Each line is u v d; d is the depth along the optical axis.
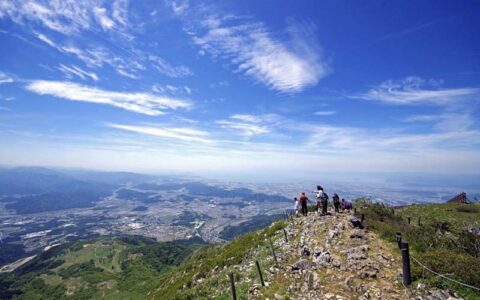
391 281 14.37
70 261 172.38
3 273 181.62
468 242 17.25
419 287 13.17
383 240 19.73
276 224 31.77
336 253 18.59
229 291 18.19
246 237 33.44
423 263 14.55
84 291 124.06
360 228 22.58
